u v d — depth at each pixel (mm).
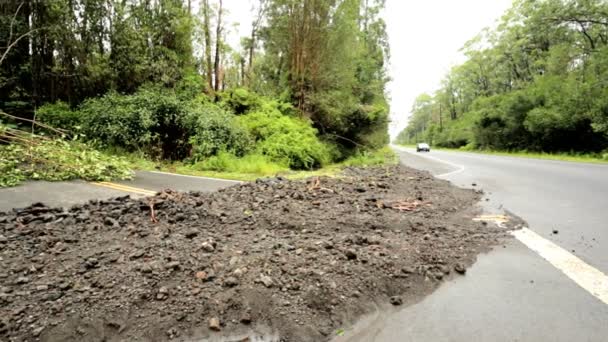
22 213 4059
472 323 2062
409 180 8812
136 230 3480
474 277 2730
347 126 17594
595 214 4930
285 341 1896
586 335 1917
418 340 1899
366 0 23812
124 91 13547
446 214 4887
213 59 17188
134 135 11656
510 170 12031
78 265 2621
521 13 28406
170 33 14625
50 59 13039
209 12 16234
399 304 2314
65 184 6547
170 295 2232
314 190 6195
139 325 1955
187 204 4559
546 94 25969
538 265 2971
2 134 7398
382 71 24422
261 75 17875
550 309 2213
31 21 12406
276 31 16625
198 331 1943
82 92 13703
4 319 1923
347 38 16391
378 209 4941
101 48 13523
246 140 13016
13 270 2516
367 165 14414
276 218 4168
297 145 13031
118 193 5867
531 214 4941
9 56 12328
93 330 1898
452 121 60281
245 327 1995
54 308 2045
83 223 3709
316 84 16375
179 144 12391
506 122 31266
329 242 3248
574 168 12508
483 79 44062
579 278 2693
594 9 21109
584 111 21547
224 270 2576
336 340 1916
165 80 13742
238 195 5520
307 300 2236
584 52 23984
